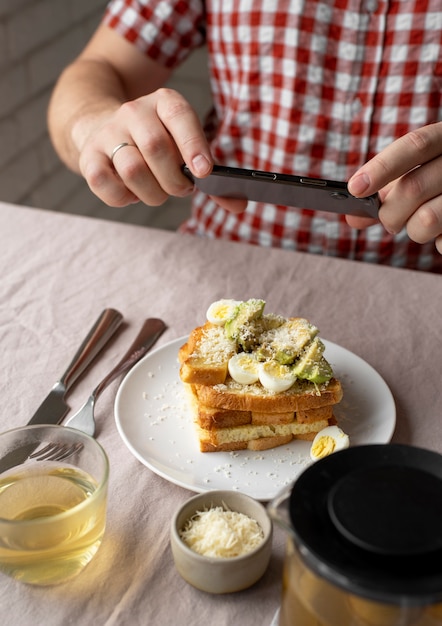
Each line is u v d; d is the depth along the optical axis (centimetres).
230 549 57
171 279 89
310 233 109
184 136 82
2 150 159
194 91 203
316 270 90
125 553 60
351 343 80
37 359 77
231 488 64
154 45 117
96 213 200
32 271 89
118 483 65
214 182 83
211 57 116
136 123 86
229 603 57
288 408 67
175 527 57
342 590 46
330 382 69
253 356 69
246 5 105
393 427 69
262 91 108
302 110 106
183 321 83
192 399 70
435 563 45
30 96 166
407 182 79
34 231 96
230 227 113
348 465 50
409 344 80
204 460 66
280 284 88
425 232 81
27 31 160
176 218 214
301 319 72
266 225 110
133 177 86
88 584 58
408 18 100
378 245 108
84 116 100
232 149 112
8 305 84
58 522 54
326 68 104
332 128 106
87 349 78
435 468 50
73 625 55
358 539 46
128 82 119
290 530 47
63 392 73
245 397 66
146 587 57
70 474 60
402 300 86
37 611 56
